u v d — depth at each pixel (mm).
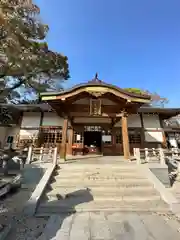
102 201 4973
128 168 7125
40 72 16734
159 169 7145
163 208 4617
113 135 13930
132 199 5105
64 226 3605
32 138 13633
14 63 12852
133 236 3209
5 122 14234
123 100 9539
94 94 9125
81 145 13352
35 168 6836
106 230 3438
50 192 5359
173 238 3146
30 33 13430
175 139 16375
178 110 14117
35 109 13945
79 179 6207
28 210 4289
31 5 12070
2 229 3355
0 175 8125
